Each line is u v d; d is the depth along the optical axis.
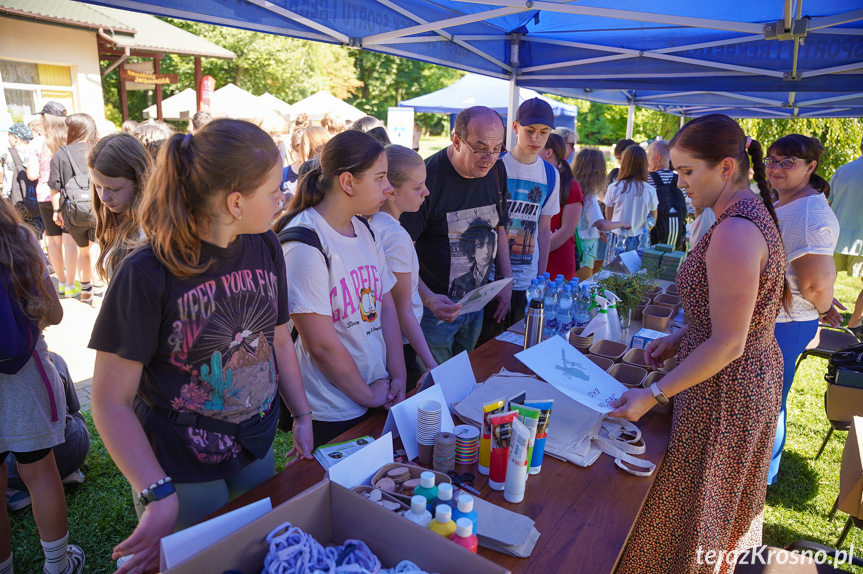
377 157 1.68
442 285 2.84
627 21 3.99
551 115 3.11
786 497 2.96
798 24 2.78
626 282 2.68
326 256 1.69
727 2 3.34
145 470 1.18
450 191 2.74
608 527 1.29
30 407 1.91
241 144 1.14
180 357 1.25
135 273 1.15
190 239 1.17
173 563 0.96
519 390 1.79
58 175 5.02
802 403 4.08
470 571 0.94
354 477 1.23
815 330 2.62
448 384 1.77
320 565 0.95
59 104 5.62
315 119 12.62
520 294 3.32
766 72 3.89
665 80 4.46
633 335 2.54
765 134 10.23
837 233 2.49
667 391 1.54
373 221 2.17
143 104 22.23
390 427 1.54
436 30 3.97
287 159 5.62
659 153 5.24
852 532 2.70
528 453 1.39
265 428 1.43
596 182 4.80
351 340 1.79
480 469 1.46
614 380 1.78
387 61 30.53
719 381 1.59
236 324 1.31
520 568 1.16
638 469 1.51
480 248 2.85
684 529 1.68
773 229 1.49
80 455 2.77
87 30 9.30
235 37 22.83
